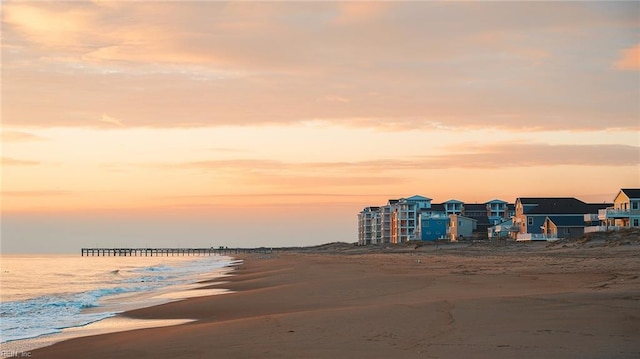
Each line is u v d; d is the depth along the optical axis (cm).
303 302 2920
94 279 6831
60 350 1934
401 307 2114
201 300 3356
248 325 1991
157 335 2019
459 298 2364
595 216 9038
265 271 6806
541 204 10275
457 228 12338
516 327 1625
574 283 2834
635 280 2809
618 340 1430
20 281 6638
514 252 7050
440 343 1472
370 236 17850
